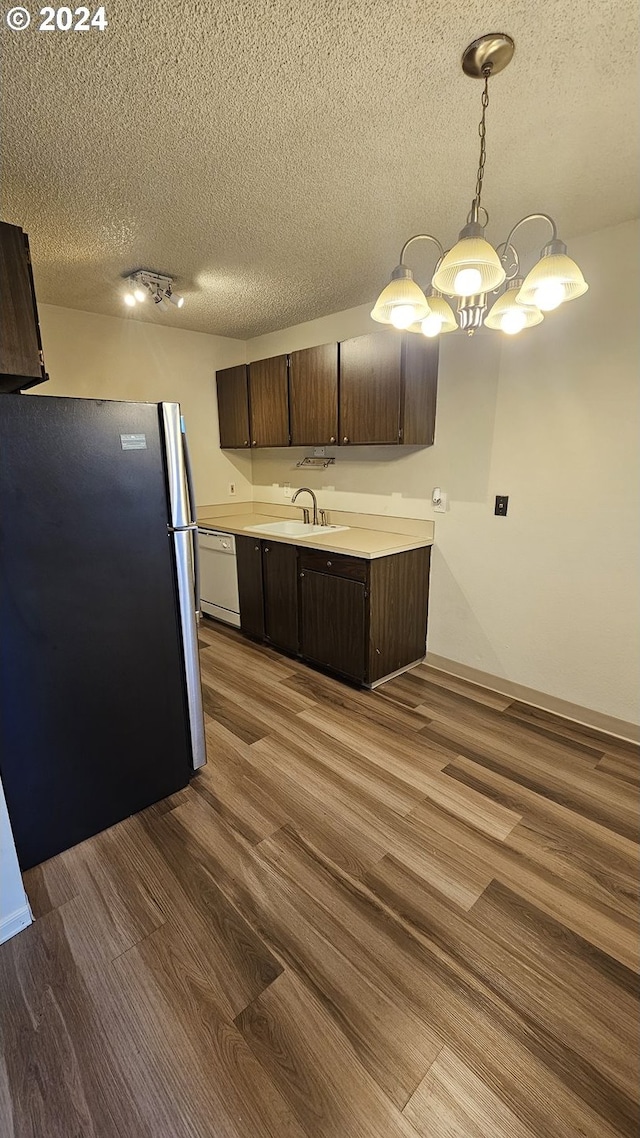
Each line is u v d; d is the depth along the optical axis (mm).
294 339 3752
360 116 1396
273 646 3600
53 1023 1202
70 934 1430
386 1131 1001
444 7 1055
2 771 1577
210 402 4086
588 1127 1005
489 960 1344
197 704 2072
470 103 1347
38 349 1671
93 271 2570
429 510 3039
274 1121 1020
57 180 1716
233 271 2590
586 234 2152
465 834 1793
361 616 2805
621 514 2252
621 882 1591
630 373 2127
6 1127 1021
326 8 1050
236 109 1362
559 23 1098
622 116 1396
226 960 1348
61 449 1572
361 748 2326
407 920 1461
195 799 1999
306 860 1685
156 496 1827
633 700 2344
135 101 1321
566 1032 1172
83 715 1735
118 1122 1023
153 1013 1221
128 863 1685
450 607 3039
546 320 2344
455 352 2734
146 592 1847
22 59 1165
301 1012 1219
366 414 2873
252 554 3529
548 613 2578
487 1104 1042
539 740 2387
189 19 1067
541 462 2475
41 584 1586
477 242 1108
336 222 2057
